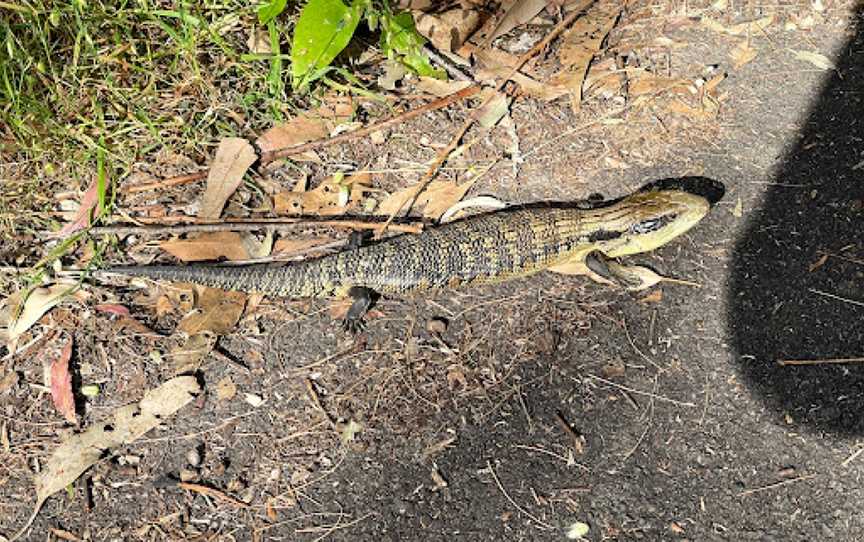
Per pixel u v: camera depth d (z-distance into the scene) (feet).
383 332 3.75
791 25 4.38
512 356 3.69
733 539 3.41
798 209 3.93
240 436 3.58
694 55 4.31
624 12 4.41
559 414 3.60
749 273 3.82
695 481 3.49
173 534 3.44
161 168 4.01
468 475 3.52
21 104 3.97
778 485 3.48
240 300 3.80
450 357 3.69
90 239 3.87
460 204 3.96
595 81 4.24
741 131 4.11
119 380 3.66
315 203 3.97
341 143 4.09
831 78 4.22
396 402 3.62
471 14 4.31
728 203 3.96
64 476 3.51
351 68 4.25
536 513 3.46
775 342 3.70
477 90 4.20
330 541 3.43
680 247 3.90
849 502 3.44
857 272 3.80
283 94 4.12
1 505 3.48
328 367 3.68
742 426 3.57
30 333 3.72
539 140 4.11
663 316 3.76
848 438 3.54
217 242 3.87
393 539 3.43
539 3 4.39
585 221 3.86
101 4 4.08
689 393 3.62
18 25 4.04
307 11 3.98
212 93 4.10
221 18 4.20
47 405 3.62
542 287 3.84
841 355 3.67
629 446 3.55
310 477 3.52
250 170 4.02
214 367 3.68
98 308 3.76
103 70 4.09
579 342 3.72
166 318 3.76
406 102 4.19
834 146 4.05
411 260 3.78
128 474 3.53
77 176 3.96
